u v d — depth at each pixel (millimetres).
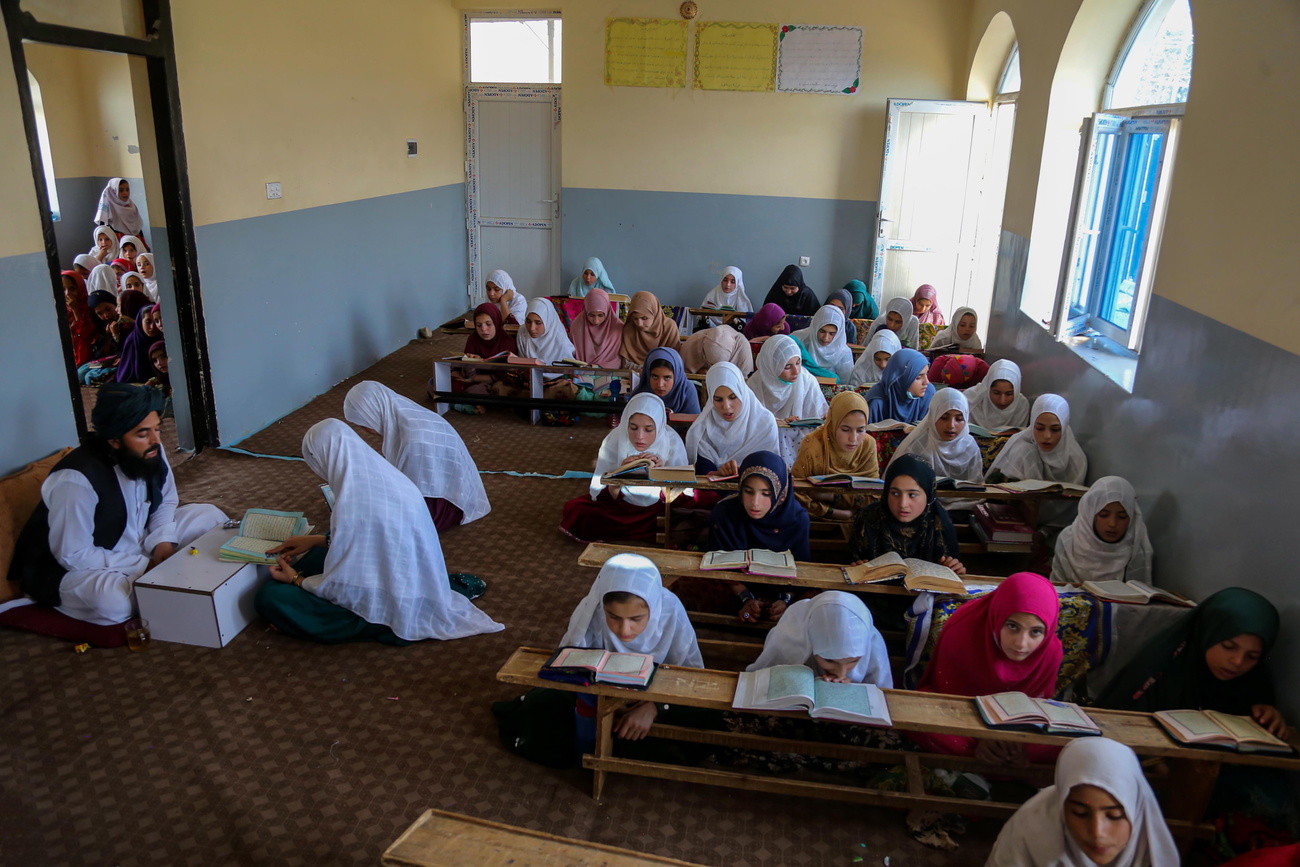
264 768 2578
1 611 3215
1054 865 1868
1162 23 4578
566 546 4023
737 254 8719
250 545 3318
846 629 2355
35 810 2391
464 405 5910
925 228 8195
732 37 8109
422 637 3223
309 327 6023
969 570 3824
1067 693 2754
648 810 2465
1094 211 4801
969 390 5086
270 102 5375
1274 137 2707
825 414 4906
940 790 2492
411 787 2523
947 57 7988
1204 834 2258
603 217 8742
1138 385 3604
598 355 6391
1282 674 2400
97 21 3955
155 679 2973
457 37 8531
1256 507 2633
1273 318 2623
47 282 3705
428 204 8117
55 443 3795
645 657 2398
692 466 3826
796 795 2512
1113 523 3199
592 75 8344
